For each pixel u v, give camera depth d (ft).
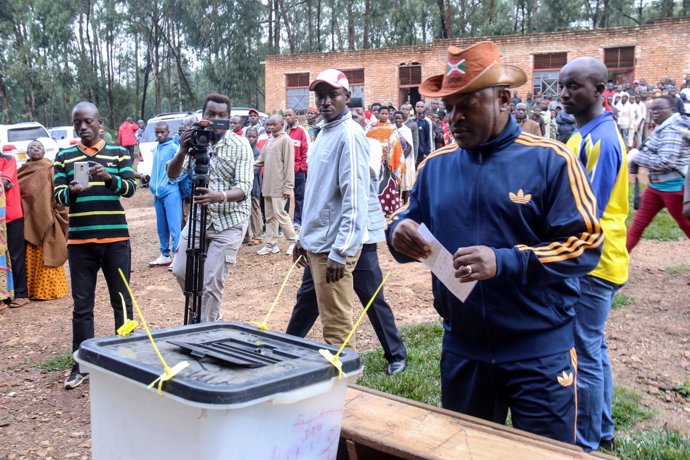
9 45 148.66
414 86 86.74
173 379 5.32
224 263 15.93
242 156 15.74
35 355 18.89
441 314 8.44
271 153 29.99
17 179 24.04
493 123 7.52
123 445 5.83
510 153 7.61
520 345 7.75
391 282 25.12
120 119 155.12
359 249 12.85
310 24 150.41
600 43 77.66
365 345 17.97
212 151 15.65
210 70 124.47
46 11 138.92
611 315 20.01
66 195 15.67
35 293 25.03
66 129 77.46
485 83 7.25
